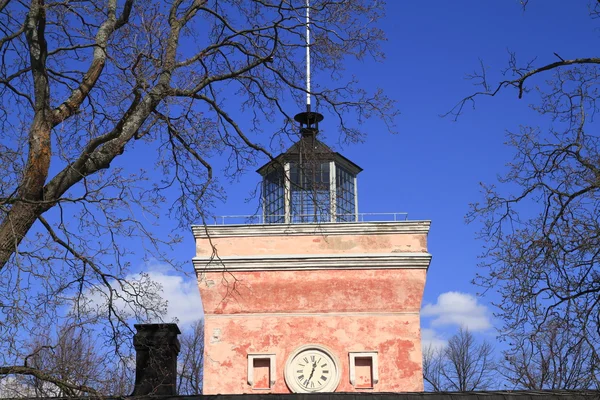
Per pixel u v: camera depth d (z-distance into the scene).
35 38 14.85
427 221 27.38
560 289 14.88
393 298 26.73
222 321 26.58
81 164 14.65
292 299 26.77
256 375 26.23
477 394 18.12
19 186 13.46
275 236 27.41
